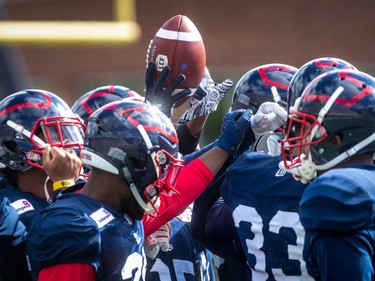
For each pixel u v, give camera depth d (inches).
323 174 374.0
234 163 438.6
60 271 366.9
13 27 1550.2
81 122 457.4
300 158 400.2
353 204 358.3
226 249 454.3
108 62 2241.6
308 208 367.2
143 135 392.8
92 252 370.0
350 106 382.6
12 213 412.5
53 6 2215.8
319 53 2036.2
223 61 2116.1
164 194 426.6
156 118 402.3
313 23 2034.9
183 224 510.6
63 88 2282.2
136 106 402.0
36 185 448.1
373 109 384.8
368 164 387.9
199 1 2126.0
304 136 391.9
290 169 397.1
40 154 439.5
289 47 2063.2
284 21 2058.3
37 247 371.6
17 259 413.1
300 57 2057.1
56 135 444.1
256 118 442.9
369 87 389.4
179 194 428.8
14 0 2224.4
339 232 360.8
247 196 421.4
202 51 507.5
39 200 444.1
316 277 391.5
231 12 2098.9
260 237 413.1
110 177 394.3
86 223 373.4
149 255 471.8
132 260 388.2
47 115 446.3
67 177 419.8
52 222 372.5
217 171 443.2
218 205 454.0
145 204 398.0
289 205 404.5
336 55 2022.6
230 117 452.4
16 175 451.2
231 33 2103.8
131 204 398.0
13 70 1341.0
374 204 361.7
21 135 443.2
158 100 496.1
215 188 463.5
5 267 412.5
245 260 455.5
